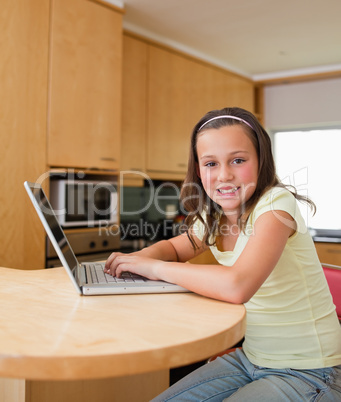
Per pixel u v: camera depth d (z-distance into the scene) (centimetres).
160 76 362
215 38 368
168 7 309
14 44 237
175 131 377
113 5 293
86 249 279
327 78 458
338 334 102
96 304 87
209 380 105
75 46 270
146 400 137
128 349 62
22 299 90
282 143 500
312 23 337
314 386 91
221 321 76
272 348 101
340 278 138
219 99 428
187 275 93
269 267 89
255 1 299
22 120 242
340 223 460
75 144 271
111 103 294
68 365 59
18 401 97
